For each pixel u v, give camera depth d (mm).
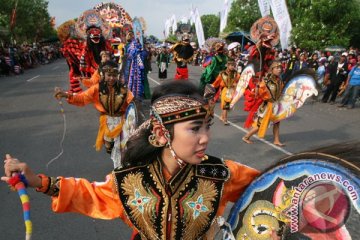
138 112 4277
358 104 11539
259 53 8914
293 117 9242
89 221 3736
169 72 21391
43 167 5270
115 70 4379
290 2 26500
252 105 6473
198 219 1520
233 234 1601
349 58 11875
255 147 6398
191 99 1355
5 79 17812
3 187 4477
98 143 4695
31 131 7395
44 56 30594
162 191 1497
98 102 4484
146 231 1541
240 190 1625
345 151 1296
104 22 8781
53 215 3834
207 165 1534
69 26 8594
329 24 24156
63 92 4309
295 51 14344
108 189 1599
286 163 1423
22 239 3426
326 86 12156
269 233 1465
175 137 1376
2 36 26594
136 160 1535
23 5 34156
